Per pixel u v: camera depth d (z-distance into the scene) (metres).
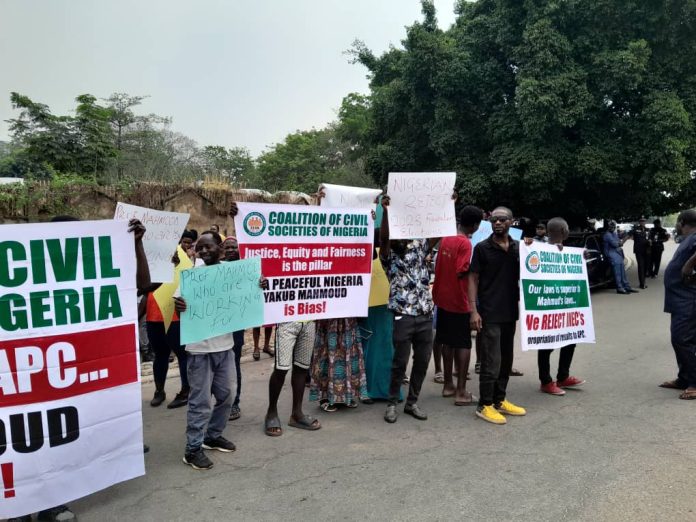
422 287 4.73
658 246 16.03
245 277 4.00
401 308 4.68
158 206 10.83
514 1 13.99
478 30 14.98
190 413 3.83
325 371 5.09
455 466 3.81
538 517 3.10
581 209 15.95
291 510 3.24
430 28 17.08
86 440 3.23
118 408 3.35
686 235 5.55
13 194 9.08
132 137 28.66
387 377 5.33
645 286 14.07
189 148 38.31
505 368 4.87
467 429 4.56
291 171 45.06
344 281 4.70
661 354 7.00
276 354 4.42
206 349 3.81
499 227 4.60
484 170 15.26
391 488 3.50
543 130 13.08
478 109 15.45
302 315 4.49
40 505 3.08
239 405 5.27
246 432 4.54
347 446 4.21
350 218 4.66
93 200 9.96
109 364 3.31
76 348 3.20
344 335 4.97
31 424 3.07
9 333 3.03
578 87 12.63
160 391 5.33
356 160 38.12
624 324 9.13
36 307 3.10
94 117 19.48
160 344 5.27
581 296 5.57
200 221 11.52
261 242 4.30
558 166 13.33
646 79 13.09
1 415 3.00
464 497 3.36
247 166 47.28
